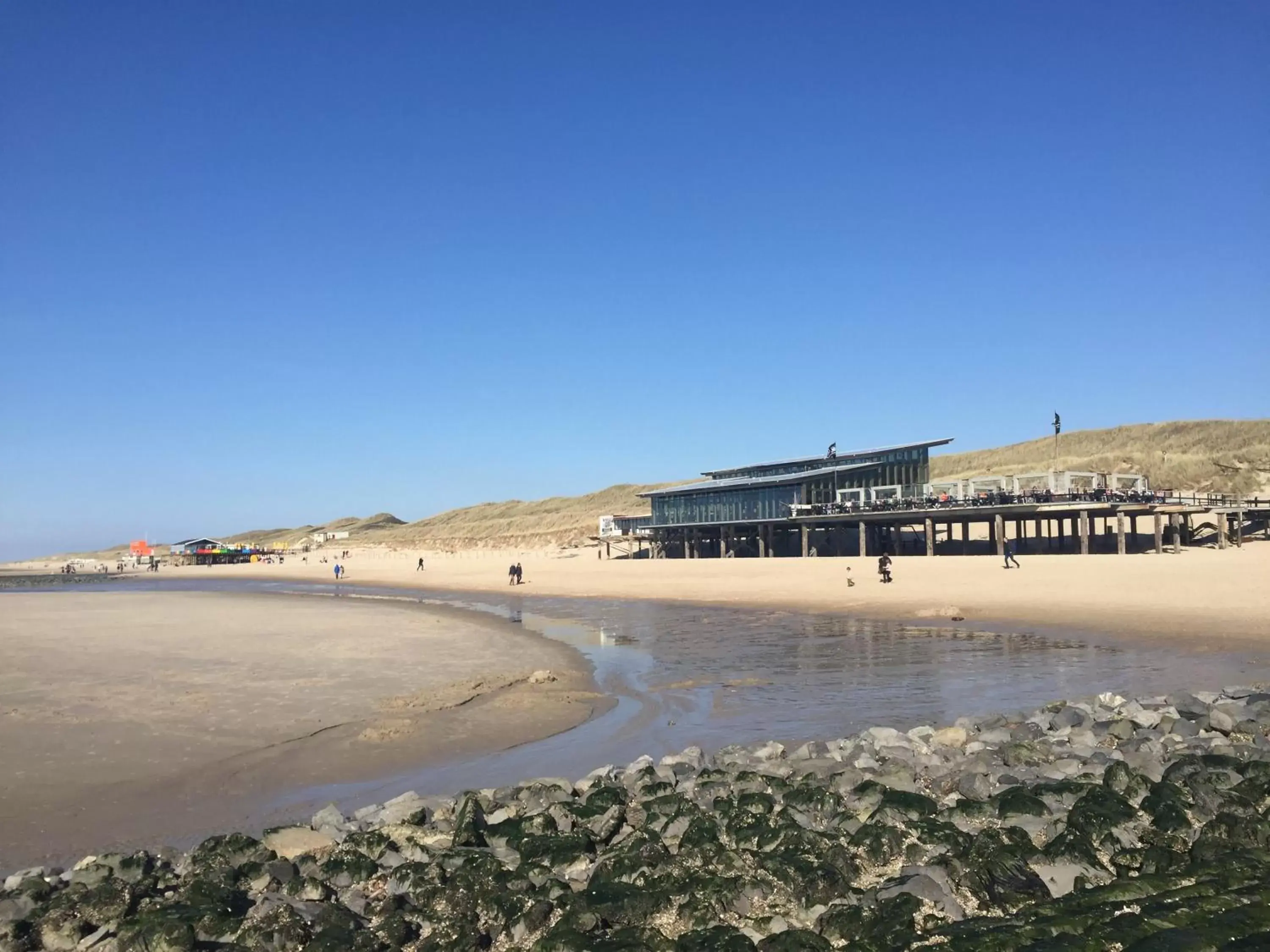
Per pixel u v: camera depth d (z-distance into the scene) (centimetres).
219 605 4875
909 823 1058
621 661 2531
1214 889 831
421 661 2505
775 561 6438
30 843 1130
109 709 1828
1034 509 5416
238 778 1391
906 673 2191
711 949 769
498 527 16388
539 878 958
